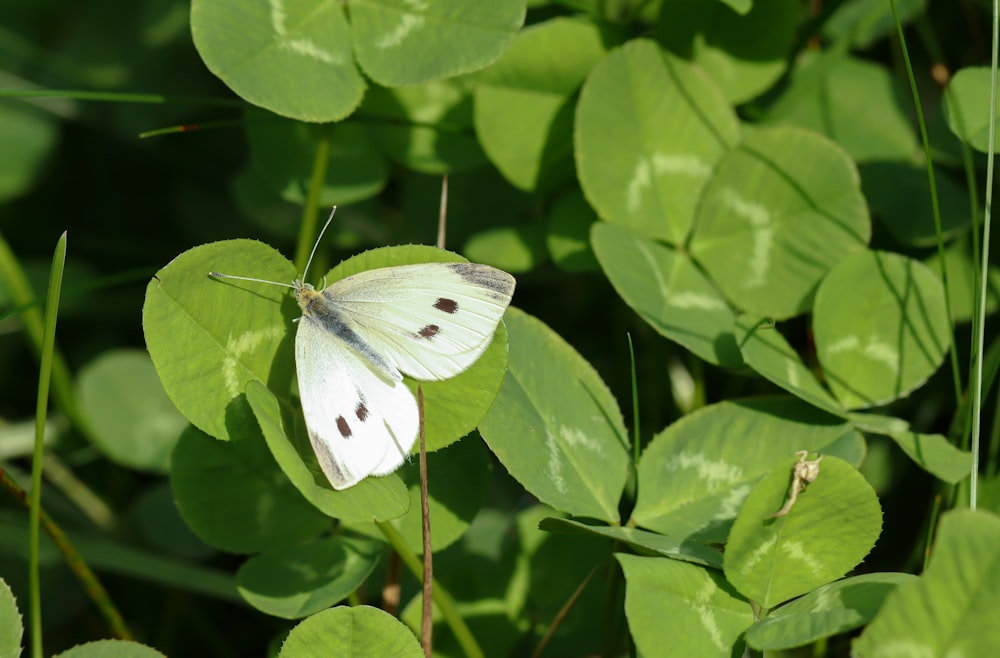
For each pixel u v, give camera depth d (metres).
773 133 0.65
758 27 0.66
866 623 0.58
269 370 0.60
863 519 0.59
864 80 0.68
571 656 0.63
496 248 0.67
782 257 0.65
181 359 0.60
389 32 0.63
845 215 0.64
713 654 0.59
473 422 0.60
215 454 0.62
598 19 0.66
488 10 0.63
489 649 0.63
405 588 0.64
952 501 0.64
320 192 0.66
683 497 0.62
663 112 0.65
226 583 0.66
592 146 0.65
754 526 0.59
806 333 0.68
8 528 0.67
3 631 0.59
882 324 0.63
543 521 0.60
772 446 0.62
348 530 0.62
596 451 0.62
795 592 0.60
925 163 0.67
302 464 0.59
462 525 0.62
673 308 0.64
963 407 0.64
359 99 0.63
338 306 0.61
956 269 0.66
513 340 0.62
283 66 0.63
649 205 0.65
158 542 0.68
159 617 0.68
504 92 0.66
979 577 0.57
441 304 0.61
